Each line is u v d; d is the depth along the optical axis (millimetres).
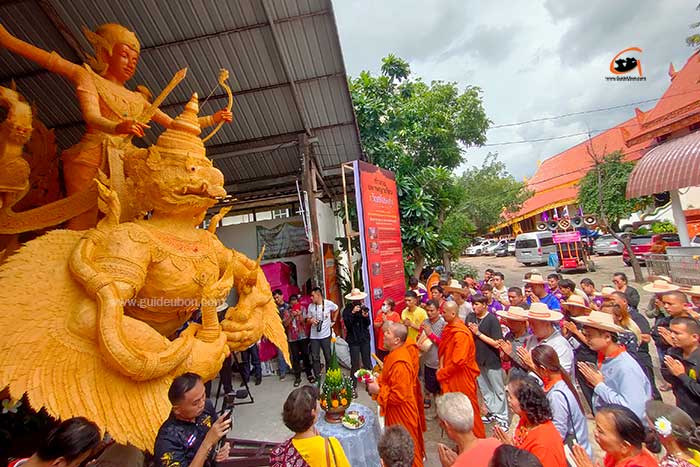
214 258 4312
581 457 2320
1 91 3752
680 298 4469
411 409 3680
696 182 10406
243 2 6316
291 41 7016
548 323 4336
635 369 3266
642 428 2111
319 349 6977
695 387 3230
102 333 2965
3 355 2832
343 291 11680
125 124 3744
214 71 7367
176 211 3996
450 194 15234
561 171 31844
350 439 3551
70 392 2881
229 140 9047
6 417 4273
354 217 13414
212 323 3836
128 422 2984
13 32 6156
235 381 7434
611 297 5020
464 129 18812
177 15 6328
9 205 4000
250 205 13453
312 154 9312
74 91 7266
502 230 42969
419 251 14227
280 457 2361
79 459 1991
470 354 4258
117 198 3676
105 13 6129
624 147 24344
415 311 6527
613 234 15297
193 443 2619
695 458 2160
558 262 20406
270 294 5133
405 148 16625
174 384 2594
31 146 4973
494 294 7453
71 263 3230
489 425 5152
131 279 3361
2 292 3047
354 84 16266
